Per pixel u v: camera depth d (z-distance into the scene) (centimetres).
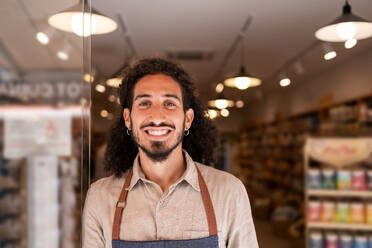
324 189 375
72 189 159
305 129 702
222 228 146
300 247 472
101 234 150
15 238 158
